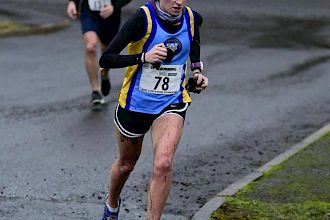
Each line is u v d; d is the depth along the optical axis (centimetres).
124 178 1138
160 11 1031
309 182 1386
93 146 1681
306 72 2569
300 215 1211
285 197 1302
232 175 1478
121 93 1085
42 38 3422
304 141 1688
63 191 1370
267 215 1212
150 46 1041
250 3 4438
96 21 2039
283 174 1436
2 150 1642
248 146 1697
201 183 1423
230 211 1237
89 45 2014
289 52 2980
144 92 1061
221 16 3984
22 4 4553
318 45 3166
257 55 2903
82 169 1510
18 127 1839
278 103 2114
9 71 2595
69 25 3822
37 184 1409
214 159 1591
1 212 1245
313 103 2117
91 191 1373
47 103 2102
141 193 1363
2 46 3177
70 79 2455
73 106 2067
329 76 2495
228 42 3222
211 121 1917
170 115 1055
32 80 2436
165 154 1017
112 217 1176
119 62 1030
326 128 1798
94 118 1931
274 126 1872
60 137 1750
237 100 2142
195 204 1304
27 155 1605
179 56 1055
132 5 4325
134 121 1072
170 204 1302
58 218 1221
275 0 4541
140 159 1578
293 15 4012
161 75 1055
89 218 1226
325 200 1284
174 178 1453
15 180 1431
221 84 2364
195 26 1065
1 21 3784
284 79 2445
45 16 3984
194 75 1081
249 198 1299
